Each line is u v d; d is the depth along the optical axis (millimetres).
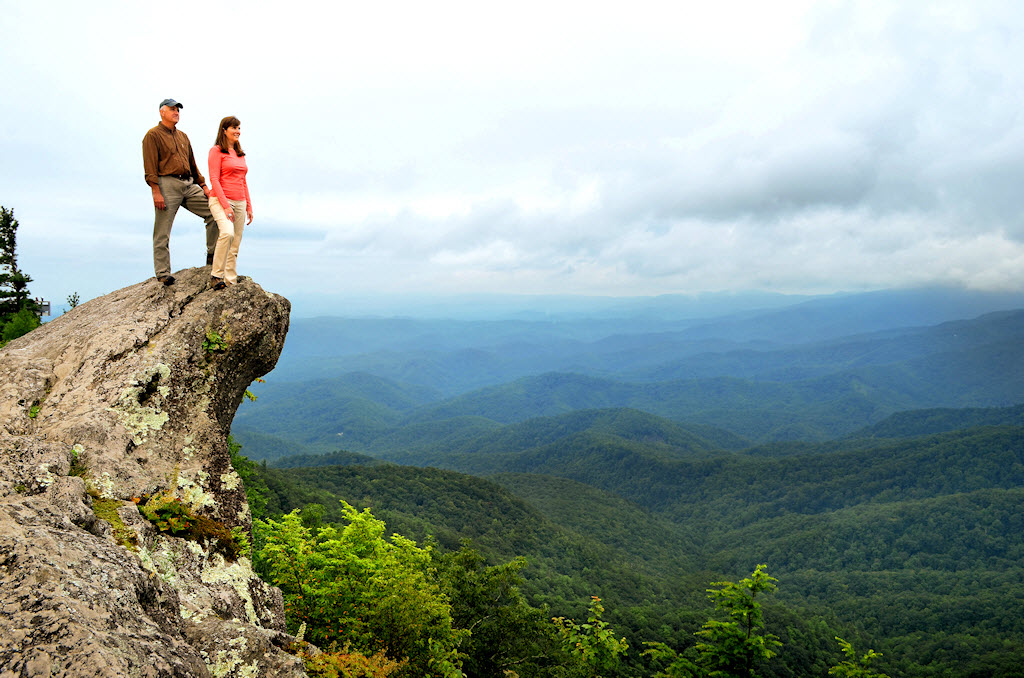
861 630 154375
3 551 3688
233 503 7512
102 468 6000
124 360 7090
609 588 150375
